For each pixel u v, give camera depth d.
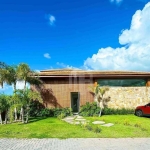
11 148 7.70
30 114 17.84
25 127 11.98
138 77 20.33
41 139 9.14
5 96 13.90
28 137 9.51
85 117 16.95
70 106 19.61
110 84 20.16
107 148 7.64
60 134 10.09
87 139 9.09
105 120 14.88
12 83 16.09
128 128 11.53
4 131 10.84
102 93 18.84
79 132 10.50
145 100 20.08
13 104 13.70
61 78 19.86
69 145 8.09
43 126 12.26
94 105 18.81
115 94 19.91
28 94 14.21
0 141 8.80
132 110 19.34
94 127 11.34
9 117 14.68
